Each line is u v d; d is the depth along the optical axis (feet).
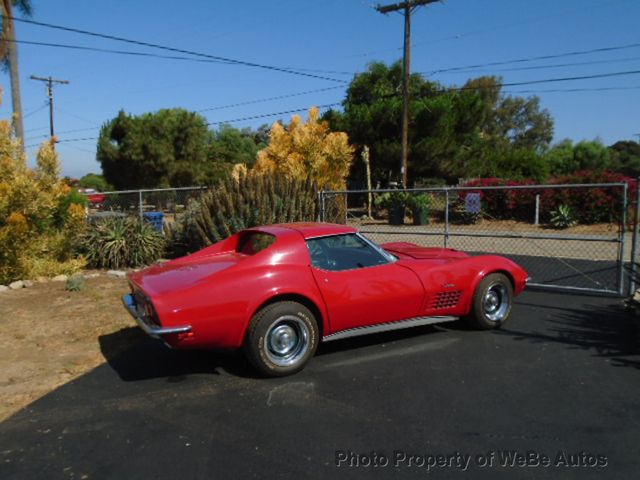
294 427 11.71
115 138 132.57
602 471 9.69
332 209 35.88
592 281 26.50
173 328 13.39
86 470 10.18
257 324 14.33
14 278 28.25
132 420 12.33
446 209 28.73
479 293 18.12
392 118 87.71
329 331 15.66
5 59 66.18
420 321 17.37
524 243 45.91
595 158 140.56
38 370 15.94
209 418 12.31
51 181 29.73
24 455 10.84
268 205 32.01
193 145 133.59
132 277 16.28
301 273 15.16
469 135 98.22
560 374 14.51
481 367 15.17
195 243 34.91
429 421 11.82
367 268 16.48
